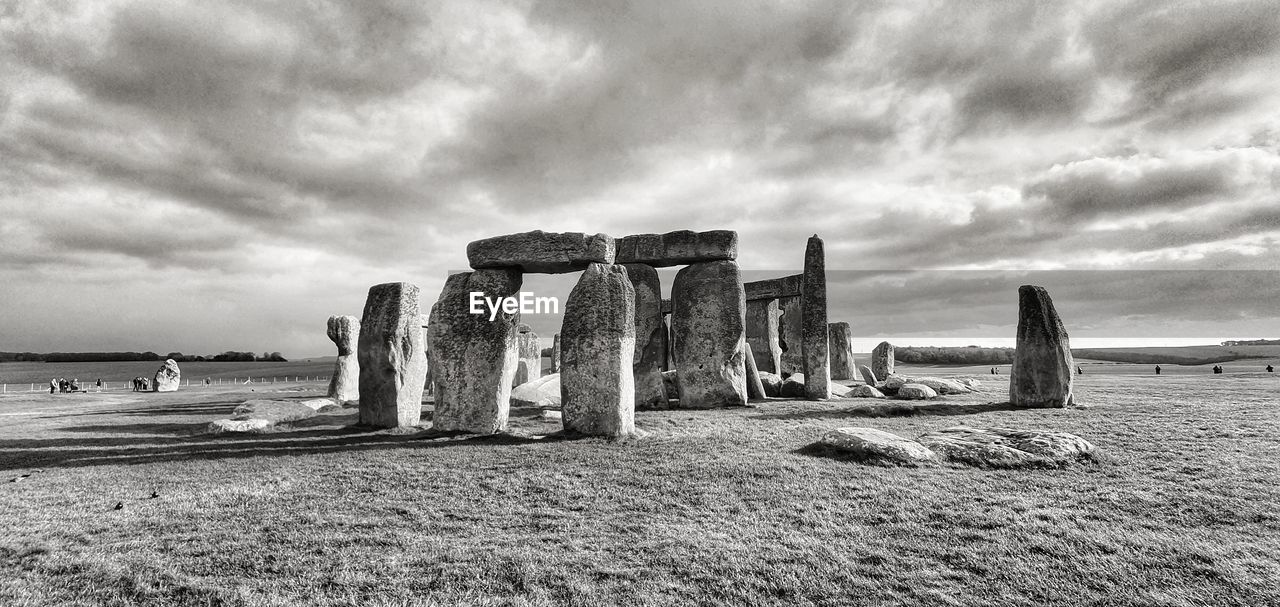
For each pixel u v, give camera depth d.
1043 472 7.14
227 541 5.31
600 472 7.55
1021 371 13.63
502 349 10.52
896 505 6.05
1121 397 14.97
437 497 6.60
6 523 5.85
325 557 4.98
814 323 17.81
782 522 5.69
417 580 4.55
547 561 4.84
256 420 12.10
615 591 4.37
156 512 6.14
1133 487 6.52
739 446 9.07
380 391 11.84
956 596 4.23
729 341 15.68
